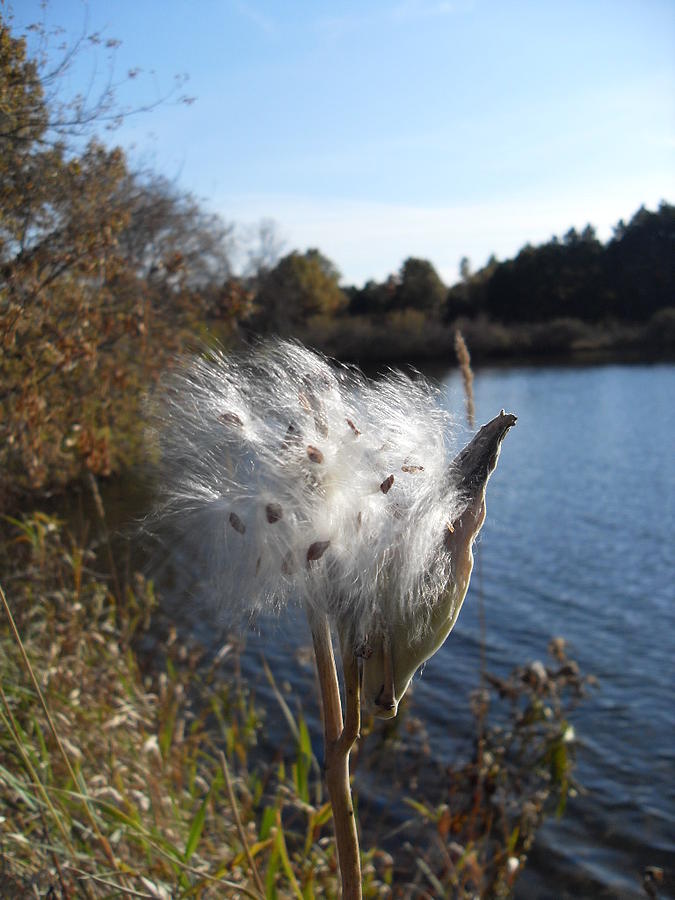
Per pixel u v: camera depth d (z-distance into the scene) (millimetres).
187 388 1402
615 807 5082
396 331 38188
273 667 6652
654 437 22188
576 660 7602
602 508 14297
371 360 36969
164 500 1349
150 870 2301
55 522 4594
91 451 4992
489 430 1189
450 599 1132
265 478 1181
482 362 47188
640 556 11258
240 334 7500
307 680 6328
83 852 2447
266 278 22234
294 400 1299
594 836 4781
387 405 1331
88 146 4348
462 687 6770
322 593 1122
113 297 5805
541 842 4691
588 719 6363
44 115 4094
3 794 2611
